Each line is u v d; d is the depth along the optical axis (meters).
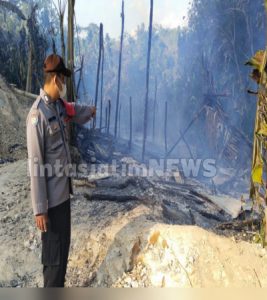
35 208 2.56
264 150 3.21
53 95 2.63
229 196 6.83
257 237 3.39
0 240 3.62
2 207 4.14
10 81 9.33
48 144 2.62
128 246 3.03
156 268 2.84
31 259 3.43
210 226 4.55
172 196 5.27
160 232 2.98
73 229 3.56
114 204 4.07
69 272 3.21
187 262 2.77
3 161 6.18
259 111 3.18
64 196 2.72
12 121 7.02
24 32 9.77
